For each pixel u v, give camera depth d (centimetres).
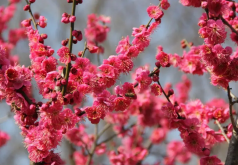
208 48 345
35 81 351
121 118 684
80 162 719
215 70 355
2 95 320
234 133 373
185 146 373
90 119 333
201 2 360
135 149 741
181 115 385
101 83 326
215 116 437
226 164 372
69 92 331
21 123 337
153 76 354
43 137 313
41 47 346
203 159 373
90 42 662
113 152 675
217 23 345
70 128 319
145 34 353
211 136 419
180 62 466
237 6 445
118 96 343
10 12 803
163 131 773
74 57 329
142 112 690
